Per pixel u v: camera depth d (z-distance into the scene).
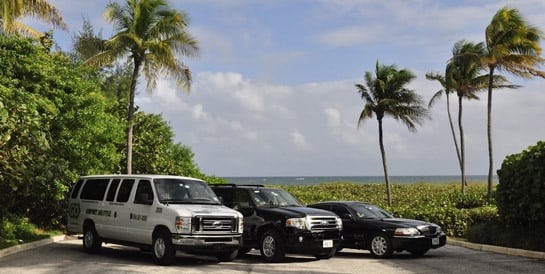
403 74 46.56
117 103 33.97
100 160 22.59
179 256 16.50
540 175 16.80
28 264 13.56
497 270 13.80
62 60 24.09
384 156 47.06
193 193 15.18
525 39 38.03
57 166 18.27
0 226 17.62
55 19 19.86
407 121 46.97
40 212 21.64
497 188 18.94
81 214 16.80
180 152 39.97
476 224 22.72
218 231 14.17
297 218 15.22
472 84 45.41
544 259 16.42
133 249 18.05
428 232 16.80
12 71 20.78
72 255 15.68
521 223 18.59
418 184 62.31
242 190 16.61
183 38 26.20
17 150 17.23
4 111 16.59
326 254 16.25
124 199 15.43
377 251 16.70
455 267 14.40
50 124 21.02
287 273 13.02
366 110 46.81
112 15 25.94
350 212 17.64
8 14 18.09
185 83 26.81
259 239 15.71
